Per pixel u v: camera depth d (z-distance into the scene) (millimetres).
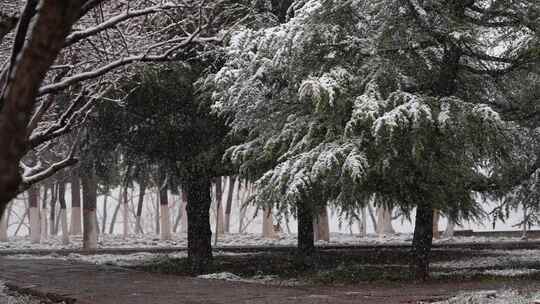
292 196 12594
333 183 13016
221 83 14203
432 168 12586
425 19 12672
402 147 12398
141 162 20281
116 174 26156
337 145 12625
